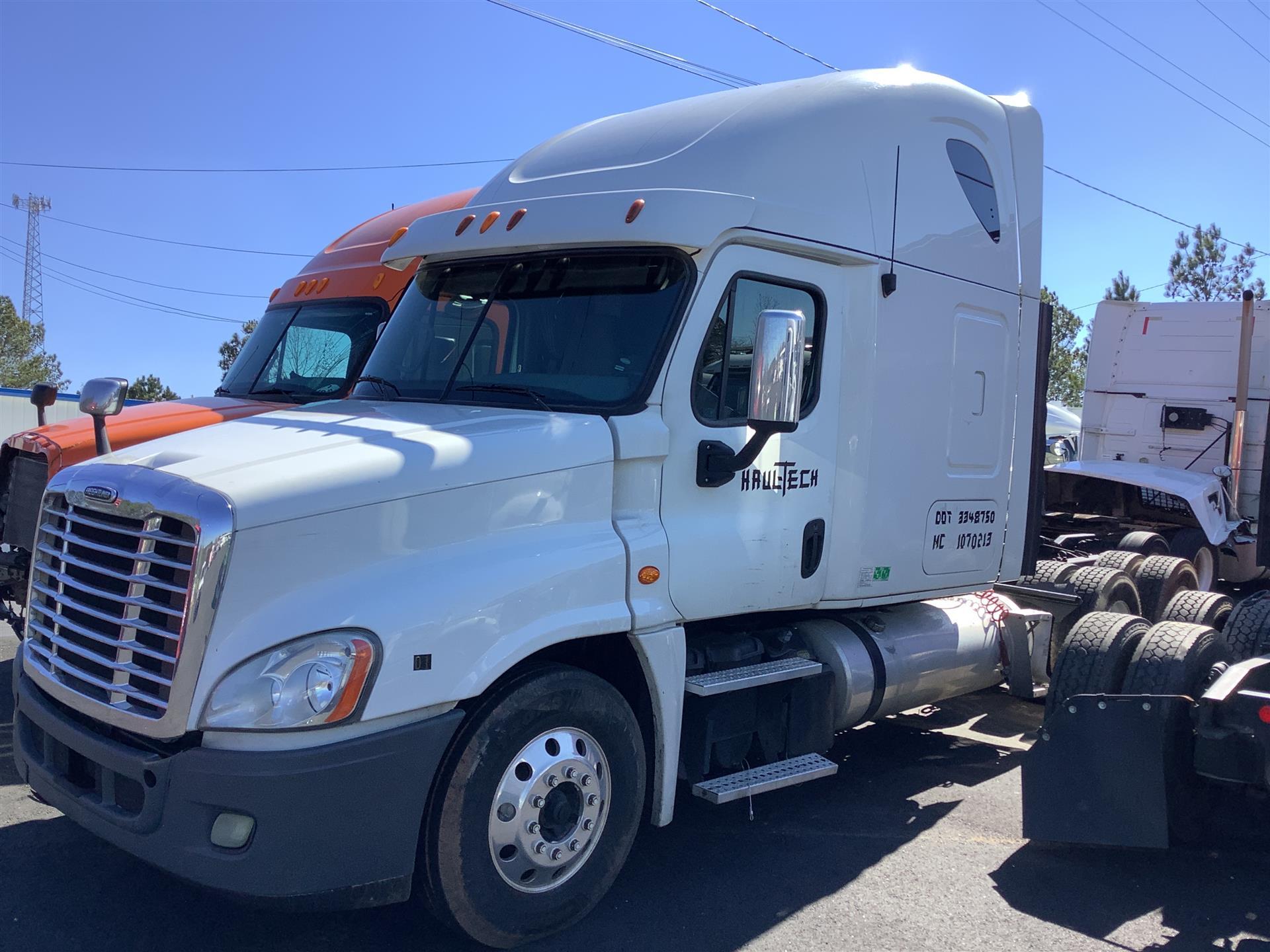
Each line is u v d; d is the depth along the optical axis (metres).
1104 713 4.54
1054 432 14.83
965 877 4.54
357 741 3.18
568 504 3.80
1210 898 4.40
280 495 3.21
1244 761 4.33
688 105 4.95
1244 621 5.34
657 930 3.94
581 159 4.91
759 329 3.81
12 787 5.18
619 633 3.99
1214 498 9.80
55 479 3.85
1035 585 6.94
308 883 3.12
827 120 4.80
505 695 3.54
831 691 4.96
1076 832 4.51
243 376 8.53
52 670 3.62
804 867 4.59
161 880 4.21
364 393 4.73
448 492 3.50
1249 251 34.25
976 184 5.57
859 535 4.85
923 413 5.16
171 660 3.12
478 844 3.48
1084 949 3.91
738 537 4.33
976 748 6.46
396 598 3.29
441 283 4.88
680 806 5.33
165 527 3.23
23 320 55.16
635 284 4.22
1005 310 5.73
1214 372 10.61
